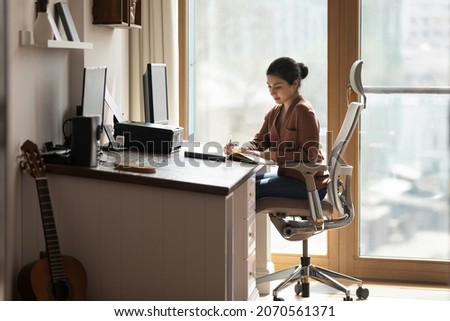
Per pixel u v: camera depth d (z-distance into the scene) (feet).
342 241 17.80
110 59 16.30
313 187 14.73
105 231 12.26
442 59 17.30
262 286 16.66
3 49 11.73
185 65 18.20
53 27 12.92
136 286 12.20
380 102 17.56
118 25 15.44
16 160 12.28
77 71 14.62
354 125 14.79
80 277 12.00
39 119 13.20
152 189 12.02
